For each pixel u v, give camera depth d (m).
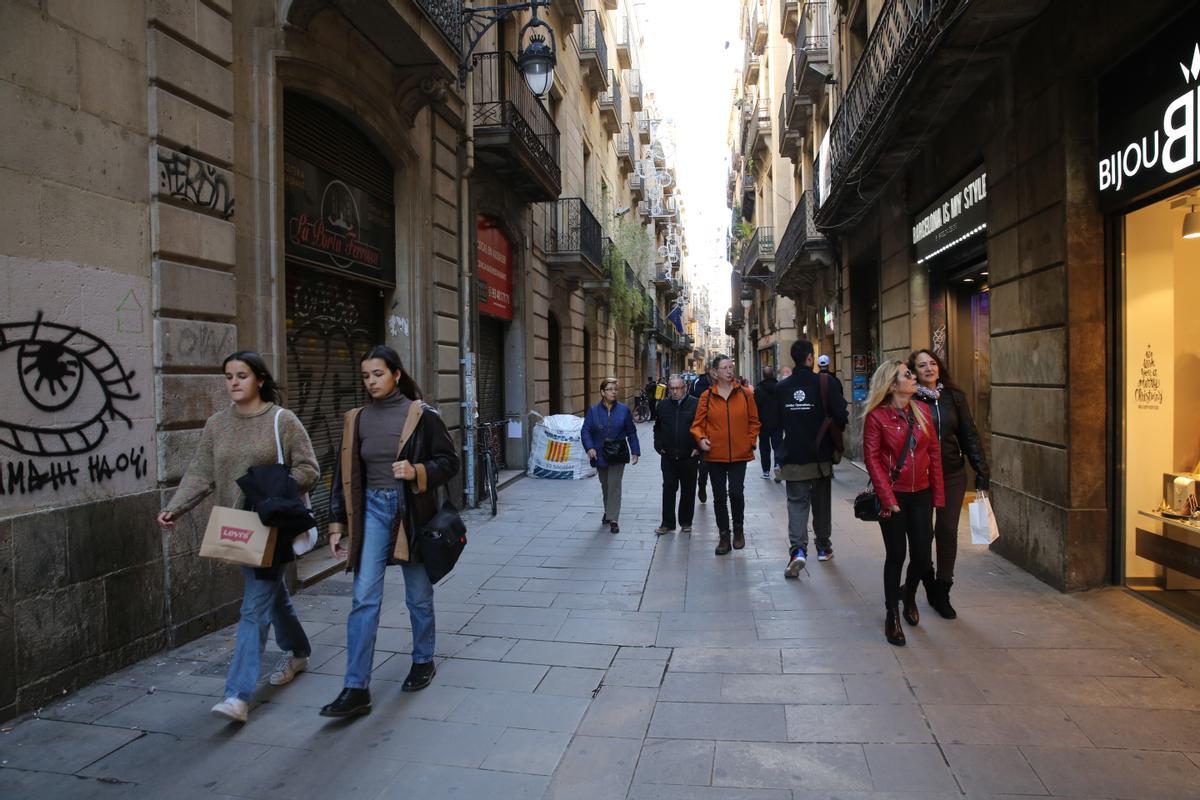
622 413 7.88
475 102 10.45
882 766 2.91
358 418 3.76
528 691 3.74
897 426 4.34
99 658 3.86
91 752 3.11
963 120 7.13
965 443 4.59
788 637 4.43
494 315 11.69
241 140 5.23
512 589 5.64
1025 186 5.70
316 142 6.50
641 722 3.38
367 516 3.68
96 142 3.91
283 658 4.21
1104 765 2.86
